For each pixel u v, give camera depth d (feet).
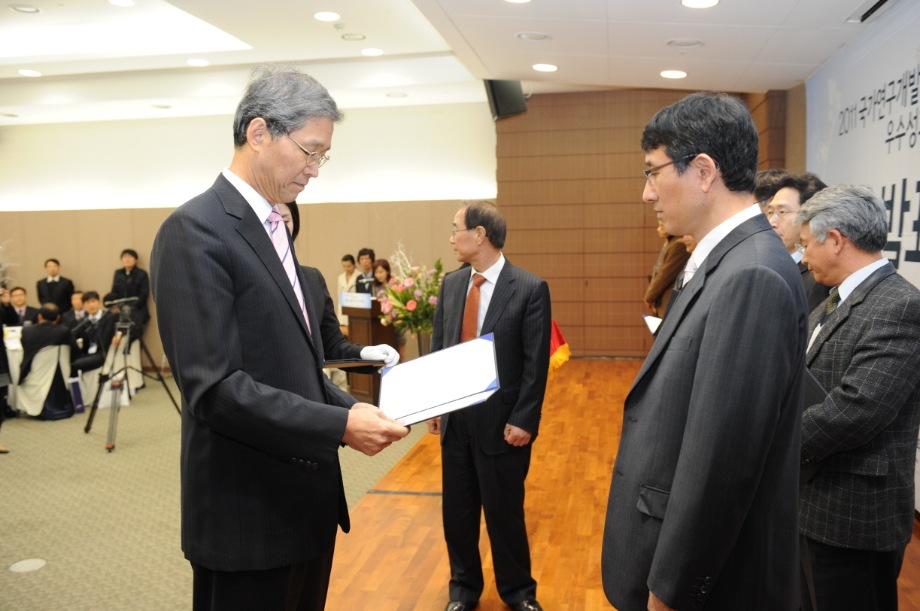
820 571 6.09
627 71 21.11
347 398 5.46
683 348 4.29
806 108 19.94
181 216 4.42
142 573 10.91
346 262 28.50
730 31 15.81
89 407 23.32
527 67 21.59
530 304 8.56
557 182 30.09
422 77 25.84
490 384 5.13
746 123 4.30
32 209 34.58
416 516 12.62
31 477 16.02
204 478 4.62
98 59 25.03
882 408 5.54
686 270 4.79
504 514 8.59
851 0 13.04
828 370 6.12
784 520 4.25
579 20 15.89
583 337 30.48
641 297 29.94
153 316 31.24
